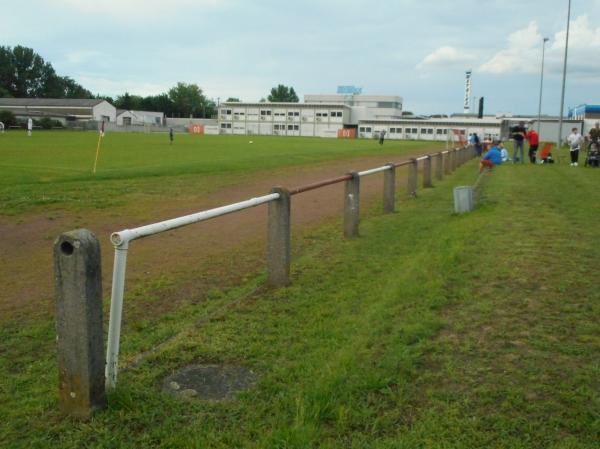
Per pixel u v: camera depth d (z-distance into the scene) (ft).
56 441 10.13
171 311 18.22
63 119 307.99
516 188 49.49
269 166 74.13
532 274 20.13
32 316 17.79
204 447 9.81
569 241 25.90
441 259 22.58
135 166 68.08
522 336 14.39
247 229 32.96
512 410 10.71
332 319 16.85
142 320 17.28
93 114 347.77
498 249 24.25
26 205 36.60
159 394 11.75
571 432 9.96
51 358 14.48
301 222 36.14
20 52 427.74
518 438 9.77
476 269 20.95
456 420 10.38
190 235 30.96
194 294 20.10
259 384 12.26
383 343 14.16
